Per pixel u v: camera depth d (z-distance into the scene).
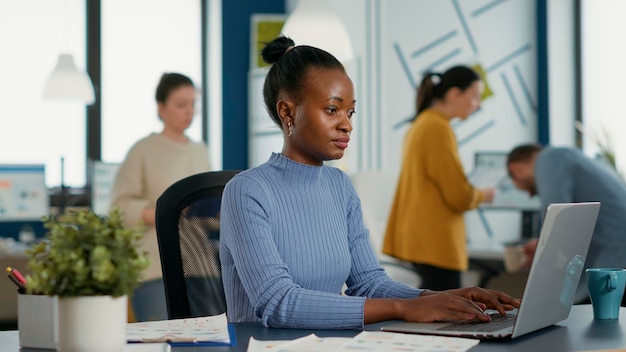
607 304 1.91
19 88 6.54
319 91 1.96
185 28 7.03
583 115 7.40
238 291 1.94
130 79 6.88
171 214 2.12
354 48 6.86
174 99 4.02
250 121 7.00
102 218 1.45
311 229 1.98
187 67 7.05
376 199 5.80
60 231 1.42
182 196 2.15
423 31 7.26
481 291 1.97
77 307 1.42
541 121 7.52
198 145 4.16
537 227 6.14
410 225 4.82
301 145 1.98
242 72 7.11
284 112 2.00
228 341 1.62
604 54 7.18
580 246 1.82
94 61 6.76
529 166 4.67
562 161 3.51
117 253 1.42
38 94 6.57
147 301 3.80
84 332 1.42
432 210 4.77
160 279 3.84
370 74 6.89
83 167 6.72
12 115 6.52
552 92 7.45
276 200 1.95
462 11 7.37
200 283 2.12
